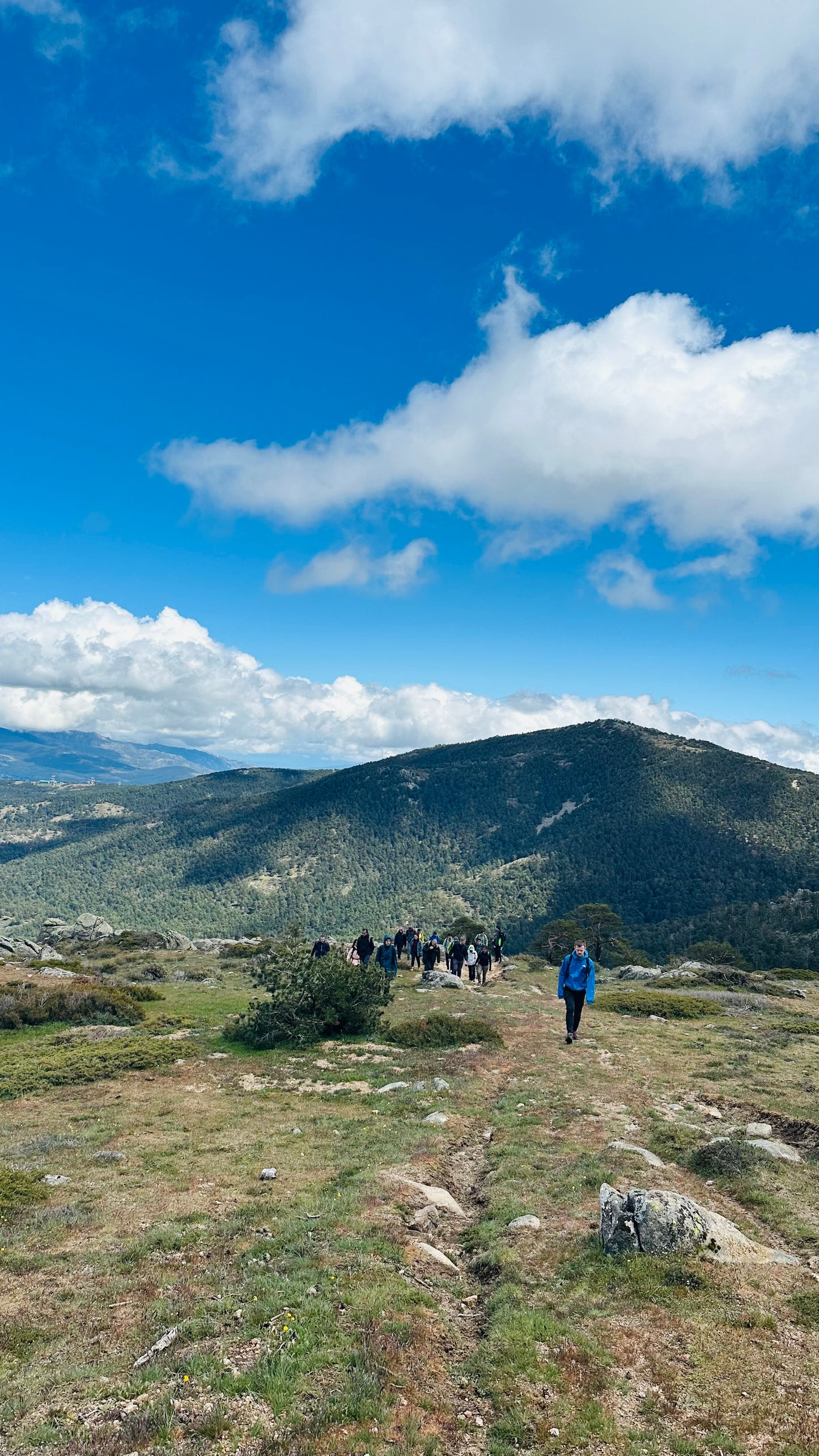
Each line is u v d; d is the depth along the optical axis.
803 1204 9.59
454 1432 5.64
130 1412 5.61
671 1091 15.64
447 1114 14.53
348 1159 11.99
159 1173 11.44
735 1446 5.26
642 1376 6.17
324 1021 22.08
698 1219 8.46
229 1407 5.65
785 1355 6.30
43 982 32.06
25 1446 5.14
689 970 43.03
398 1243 8.82
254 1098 16.17
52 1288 7.74
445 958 45.75
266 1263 8.25
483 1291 8.11
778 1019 26.52
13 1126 14.20
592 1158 11.47
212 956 46.34
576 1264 8.21
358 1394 5.80
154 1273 8.05
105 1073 18.33
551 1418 5.72
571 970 21.25
